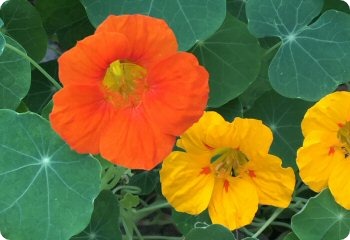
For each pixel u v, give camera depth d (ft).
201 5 0.75
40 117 0.70
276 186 0.77
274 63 0.79
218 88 0.83
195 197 0.77
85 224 0.68
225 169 0.78
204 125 0.73
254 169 0.77
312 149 0.74
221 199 0.78
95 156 0.74
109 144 0.66
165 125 0.65
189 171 0.76
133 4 0.76
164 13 0.76
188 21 0.75
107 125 0.66
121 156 0.66
